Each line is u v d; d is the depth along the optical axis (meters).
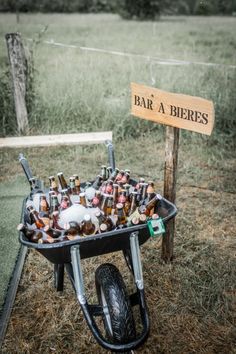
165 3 20.44
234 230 3.87
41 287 3.13
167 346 2.60
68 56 8.48
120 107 6.27
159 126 6.18
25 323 2.79
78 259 2.18
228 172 5.07
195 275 3.20
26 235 2.39
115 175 3.04
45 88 6.58
